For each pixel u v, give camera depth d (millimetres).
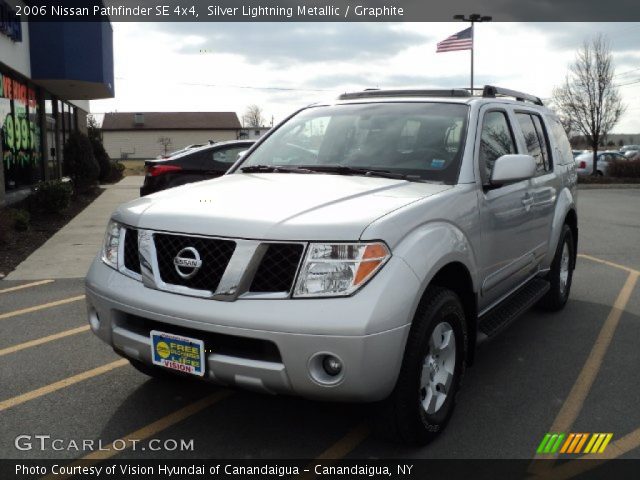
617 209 16297
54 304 6203
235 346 2920
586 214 15078
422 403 3172
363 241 2830
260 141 4801
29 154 16297
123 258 3365
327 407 3787
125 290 3199
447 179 3768
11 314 5836
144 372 4004
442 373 3369
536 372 4418
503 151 4441
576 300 6465
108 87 17781
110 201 17000
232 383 2957
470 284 3580
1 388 4082
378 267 2834
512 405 3852
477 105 4262
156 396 3959
